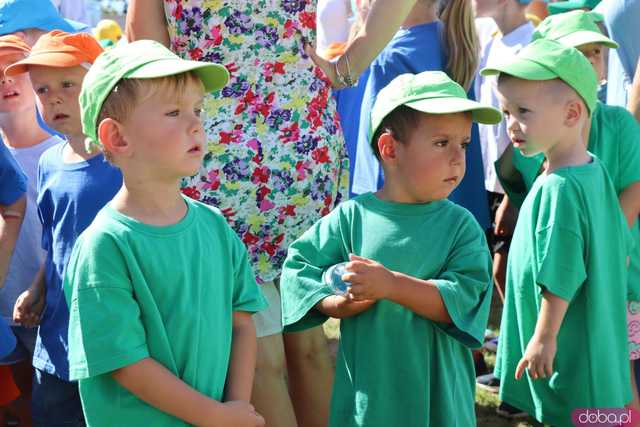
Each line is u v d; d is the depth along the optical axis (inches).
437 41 279.7
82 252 152.6
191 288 155.5
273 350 220.5
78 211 213.0
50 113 215.6
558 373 214.2
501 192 350.3
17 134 259.3
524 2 347.9
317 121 228.2
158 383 149.5
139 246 152.3
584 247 209.0
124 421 153.2
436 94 182.7
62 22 303.1
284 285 193.5
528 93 217.5
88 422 156.2
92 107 156.7
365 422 180.7
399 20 235.1
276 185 222.4
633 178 237.9
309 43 229.1
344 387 187.0
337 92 320.2
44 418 223.3
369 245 186.1
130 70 153.2
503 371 223.3
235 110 218.4
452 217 187.0
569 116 216.5
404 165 184.9
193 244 158.2
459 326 175.5
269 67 220.5
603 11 302.8
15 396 257.8
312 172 227.0
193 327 154.3
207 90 167.6
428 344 181.0
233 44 217.8
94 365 146.6
